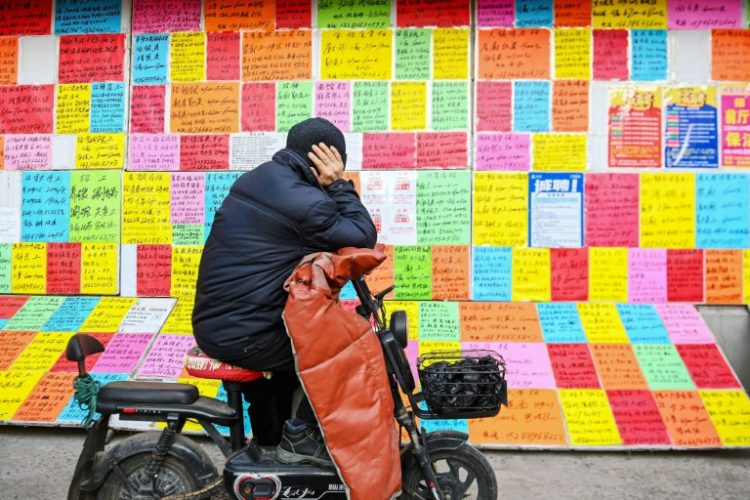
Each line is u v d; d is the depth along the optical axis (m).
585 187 4.62
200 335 2.42
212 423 2.50
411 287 4.63
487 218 4.62
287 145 2.53
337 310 2.28
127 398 2.44
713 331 4.55
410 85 4.66
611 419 3.72
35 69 4.83
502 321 4.44
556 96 4.63
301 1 4.72
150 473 2.42
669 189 4.60
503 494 3.14
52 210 4.81
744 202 4.58
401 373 2.46
